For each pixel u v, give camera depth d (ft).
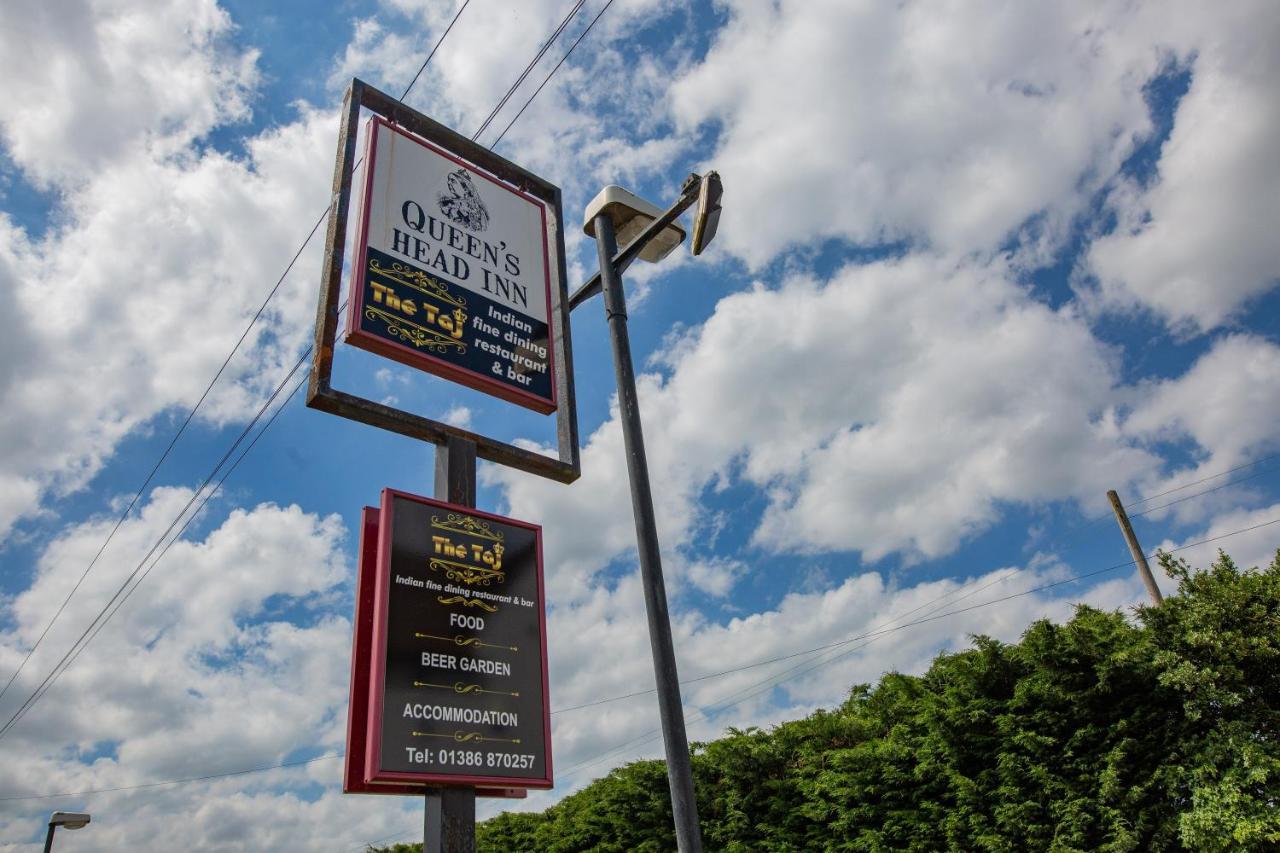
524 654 25.14
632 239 28.55
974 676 49.06
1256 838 36.50
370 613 23.44
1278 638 40.37
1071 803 42.70
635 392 24.80
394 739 21.36
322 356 24.90
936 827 48.26
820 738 60.90
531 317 31.50
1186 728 41.68
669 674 20.34
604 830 69.26
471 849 21.61
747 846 57.26
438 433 26.89
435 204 30.07
